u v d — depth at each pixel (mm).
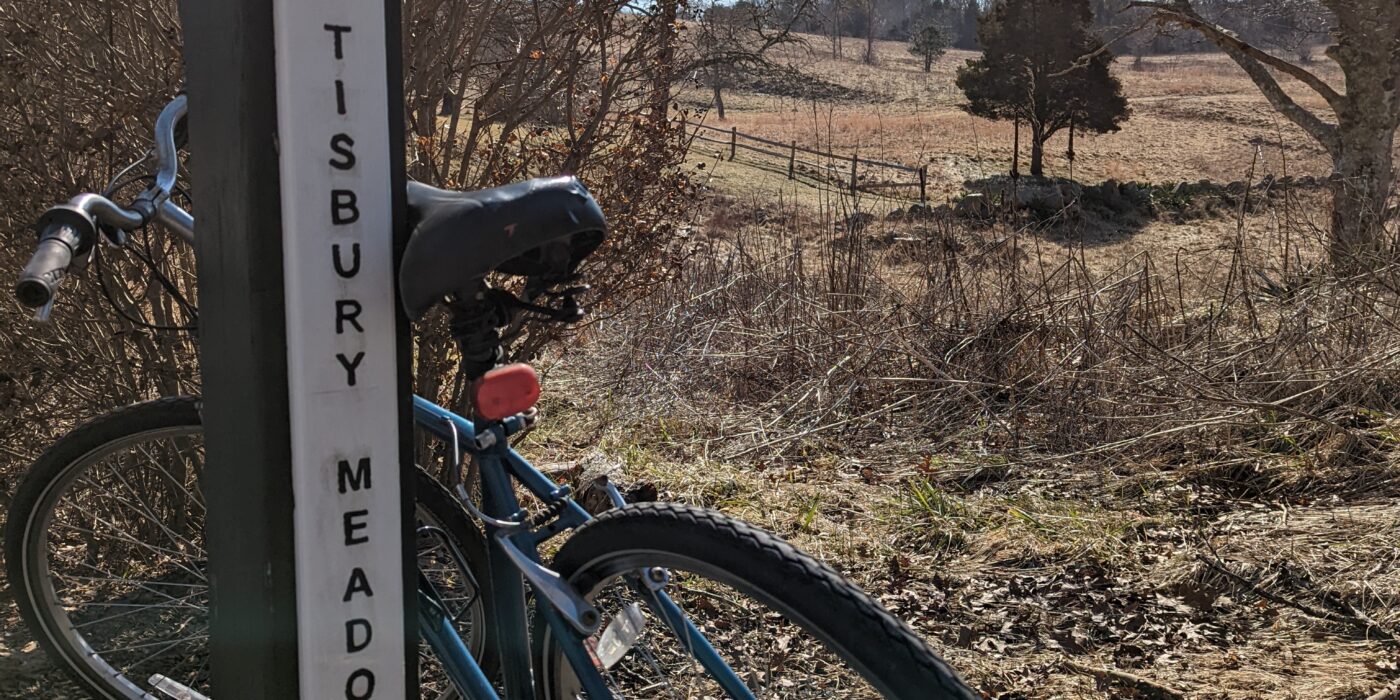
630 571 1719
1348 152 15172
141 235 3146
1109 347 6211
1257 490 4910
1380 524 4238
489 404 1662
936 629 3529
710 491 4750
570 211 1537
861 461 5547
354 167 1531
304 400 1545
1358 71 14852
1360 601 3670
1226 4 18391
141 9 3236
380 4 1523
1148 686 3137
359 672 1657
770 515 4480
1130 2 16797
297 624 1626
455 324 1685
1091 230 22500
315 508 1582
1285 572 3889
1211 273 7715
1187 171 35188
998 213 8672
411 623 1708
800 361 6730
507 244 1504
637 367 6613
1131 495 4949
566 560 1794
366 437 1603
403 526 1665
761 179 23266
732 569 1559
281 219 1516
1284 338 5910
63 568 2791
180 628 2711
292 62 1470
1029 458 5449
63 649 2383
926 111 44844
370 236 1555
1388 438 5055
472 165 3883
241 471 1623
